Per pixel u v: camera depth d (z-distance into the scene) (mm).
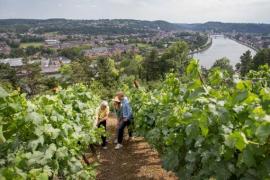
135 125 9719
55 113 4938
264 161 2830
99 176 7785
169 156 4395
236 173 3084
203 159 3252
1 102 3158
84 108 8070
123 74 78625
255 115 2699
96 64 66062
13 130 3578
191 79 3475
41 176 2914
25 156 3443
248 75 7984
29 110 4020
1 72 57500
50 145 4059
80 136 5398
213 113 3111
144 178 7508
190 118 3480
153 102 8609
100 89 23500
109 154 9445
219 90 3750
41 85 55750
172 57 77688
